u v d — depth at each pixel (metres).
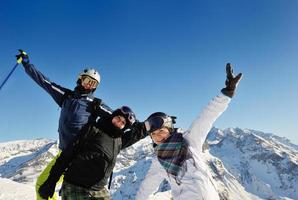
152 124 2.18
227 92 2.06
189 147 2.12
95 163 2.32
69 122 2.54
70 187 2.31
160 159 2.19
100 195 2.36
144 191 2.36
